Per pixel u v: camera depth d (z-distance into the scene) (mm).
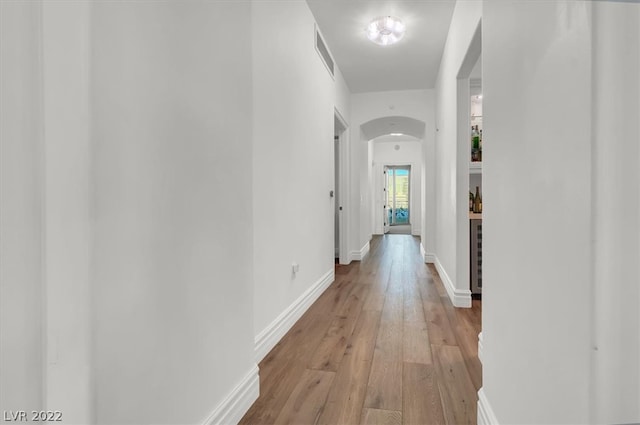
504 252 1167
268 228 2271
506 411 1143
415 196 10812
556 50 765
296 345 2322
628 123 542
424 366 1995
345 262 5496
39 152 699
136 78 930
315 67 3441
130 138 911
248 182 1638
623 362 553
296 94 2848
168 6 1062
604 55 569
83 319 777
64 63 732
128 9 900
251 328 1655
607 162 568
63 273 737
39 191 701
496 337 1264
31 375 699
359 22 3469
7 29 666
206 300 1274
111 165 852
